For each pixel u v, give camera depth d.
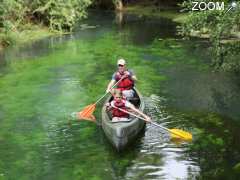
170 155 7.95
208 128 9.14
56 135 9.13
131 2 36.09
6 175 7.46
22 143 8.79
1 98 11.70
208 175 7.15
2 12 19.02
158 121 9.55
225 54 10.49
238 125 9.27
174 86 12.15
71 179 7.25
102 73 13.93
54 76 13.78
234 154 7.89
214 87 11.96
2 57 17.14
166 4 32.94
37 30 22.42
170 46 18.09
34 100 11.41
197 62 14.95
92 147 8.46
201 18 10.18
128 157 7.95
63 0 22.55
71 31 23.09
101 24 26.12
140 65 14.80
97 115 10.20
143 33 21.92
